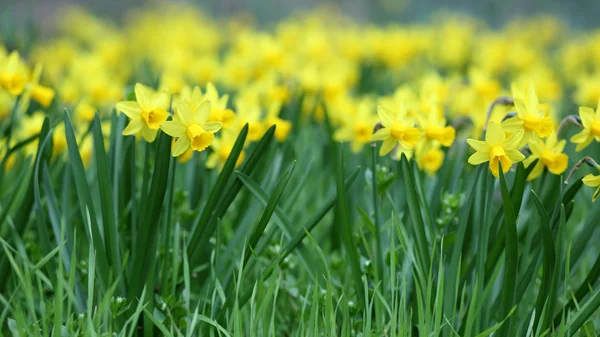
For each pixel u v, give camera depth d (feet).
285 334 16.28
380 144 16.29
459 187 16.40
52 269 15.78
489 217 15.64
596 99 20.11
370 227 16.01
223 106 15.92
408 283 15.90
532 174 15.81
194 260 15.85
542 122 15.52
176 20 43.21
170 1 64.95
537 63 30.71
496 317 15.85
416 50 33.81
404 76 31.07
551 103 21.42
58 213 15.90
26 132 17.04
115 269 15.76
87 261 16.14
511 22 56.34
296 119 17.90
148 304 15.74
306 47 24.21
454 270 15.67
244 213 16.65
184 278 15.71
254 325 15.52
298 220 17.30
